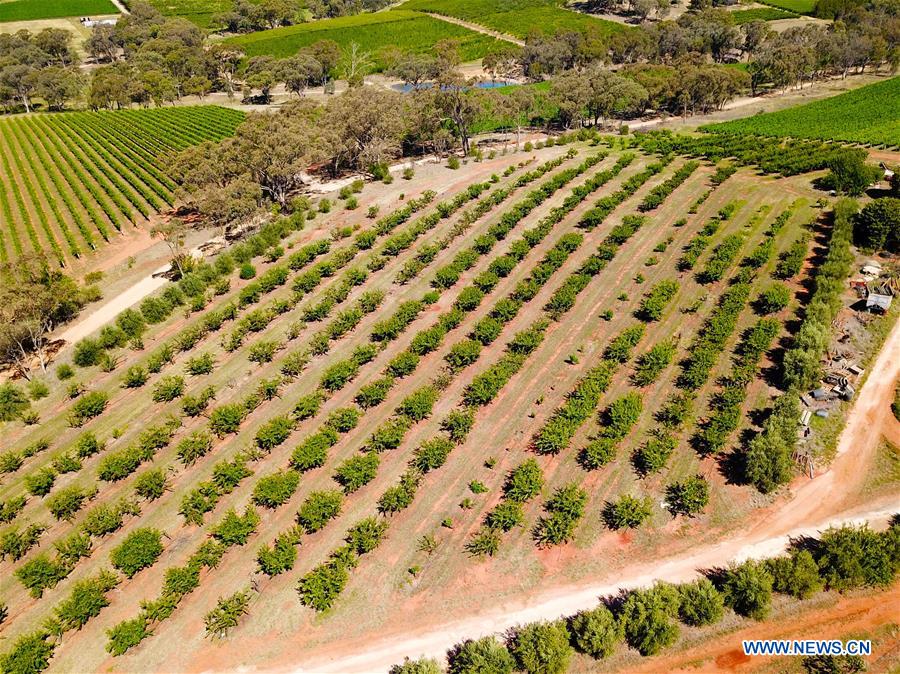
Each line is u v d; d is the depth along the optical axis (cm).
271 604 3172
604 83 10588
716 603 2862
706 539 3334
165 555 3506
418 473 3841
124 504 3769
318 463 3972
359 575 3281
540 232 6406
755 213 6525
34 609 3291
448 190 8081
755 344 4512
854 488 3528
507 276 5912
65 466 4112
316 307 5603
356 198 8150
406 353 4803
